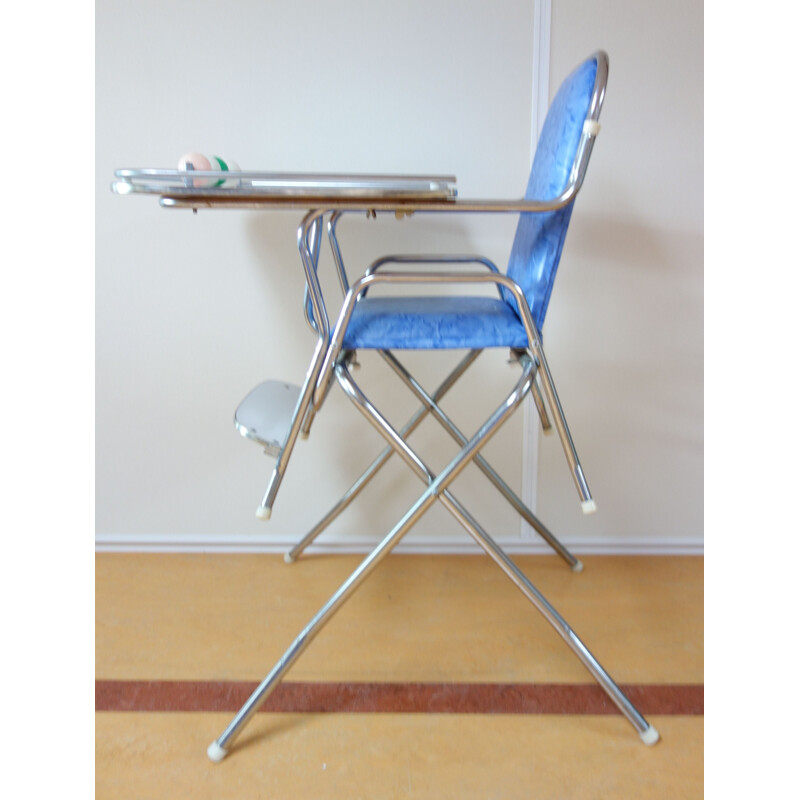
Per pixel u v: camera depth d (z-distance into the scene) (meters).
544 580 1.55
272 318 1.57
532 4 1.40
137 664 1.25
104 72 1.43
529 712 1.13
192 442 1.63
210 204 0.93
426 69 1.44
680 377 1.59
